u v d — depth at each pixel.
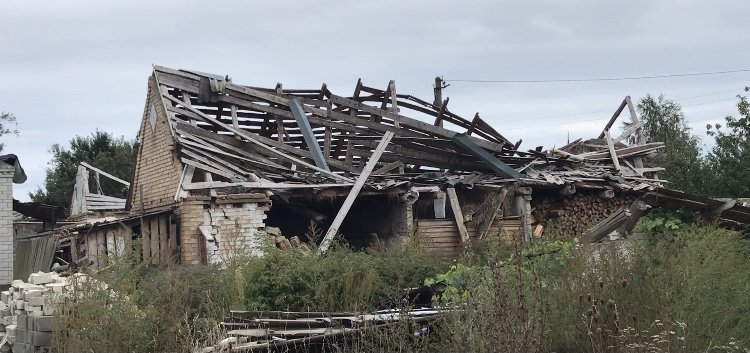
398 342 9.74
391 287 13.05
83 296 11.24
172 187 21.34
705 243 10.20
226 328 10.98
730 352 8.75
